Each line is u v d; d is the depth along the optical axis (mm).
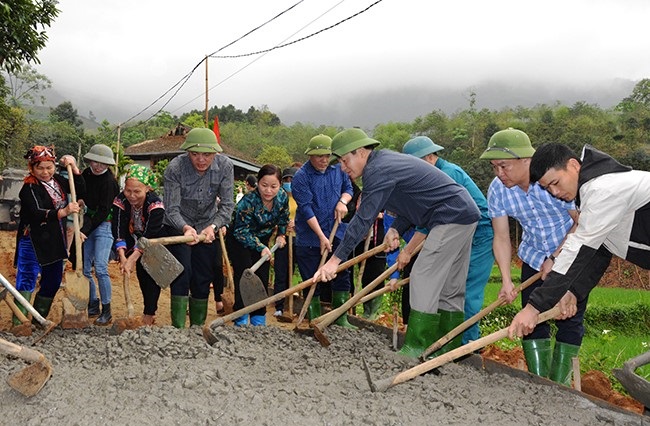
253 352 4844
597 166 3578
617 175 3541
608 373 6379
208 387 3781
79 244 5520
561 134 46406
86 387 3844
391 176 4535
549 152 3641
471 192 5508
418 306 4789
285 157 83438
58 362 4504
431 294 4773
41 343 5035
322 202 6496
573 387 4664
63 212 5465
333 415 3465
